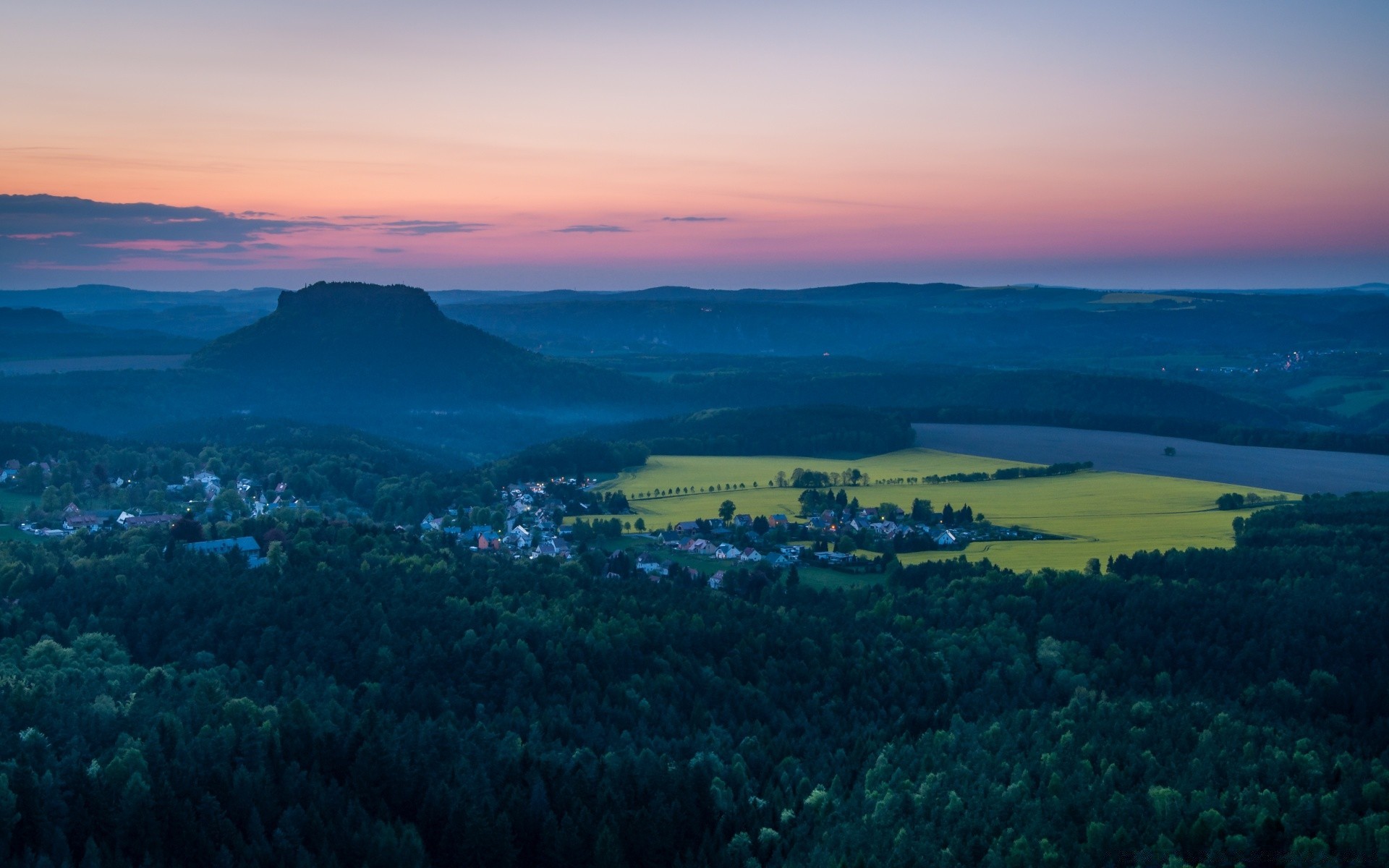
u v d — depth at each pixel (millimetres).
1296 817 121500
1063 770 134125
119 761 120938
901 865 117188
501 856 119688
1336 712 153750
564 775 132875
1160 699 155375
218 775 122562
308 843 117500
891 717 156875
